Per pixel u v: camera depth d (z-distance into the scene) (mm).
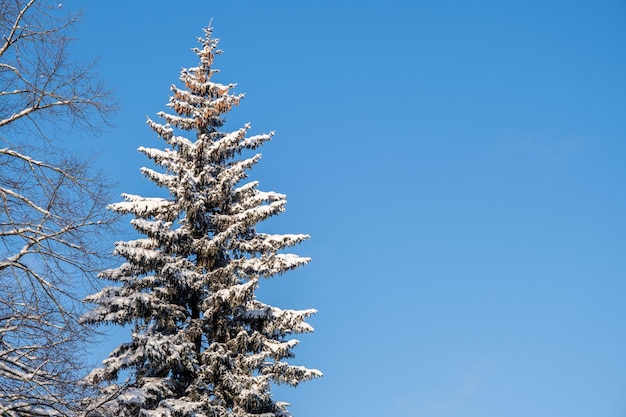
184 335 18984
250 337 19844
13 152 12586
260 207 21484
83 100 12867
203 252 20750
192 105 23234
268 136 22625
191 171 21969
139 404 17188
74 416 12172
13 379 11688
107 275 19672
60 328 12031
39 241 12117
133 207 21016
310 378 20203
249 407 18891
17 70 12523
